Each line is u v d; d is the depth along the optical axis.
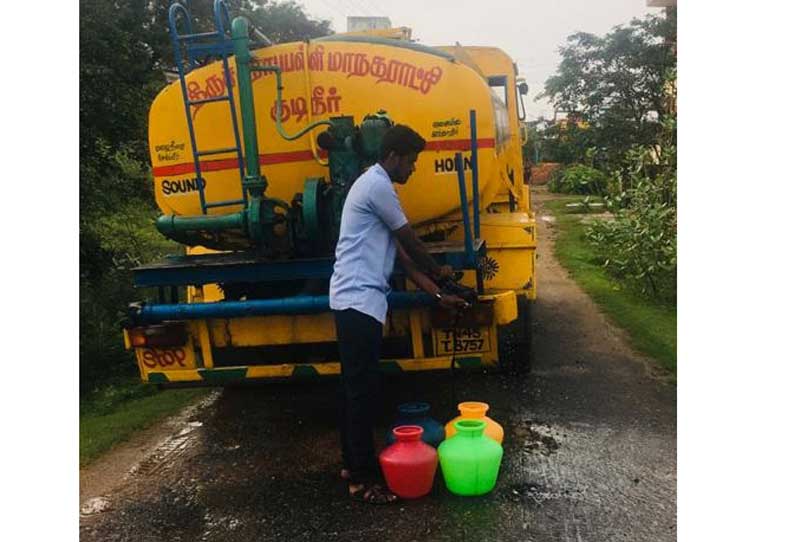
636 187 9.25
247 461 4.64
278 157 4.93
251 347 4.88
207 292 5.61
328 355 4.95
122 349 7.64
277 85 4.77
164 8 10.75
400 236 3.84
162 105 5.04
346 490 4.10
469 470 3.82
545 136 26.69
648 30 20.06
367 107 4.84
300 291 4.95
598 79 20.59
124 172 9.37
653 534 3.47
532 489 4.00
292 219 4.58
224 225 4.43
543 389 5.82
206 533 3.66
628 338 7.32
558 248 14.01
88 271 8.48
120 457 4.82
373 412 3.91
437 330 4.48
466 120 4.81
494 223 5.20
